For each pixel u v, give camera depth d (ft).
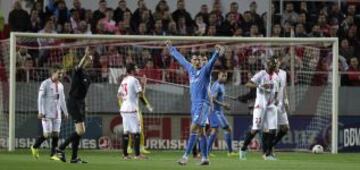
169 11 230.68
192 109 141.28
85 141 201.46
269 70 171.01
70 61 197.88
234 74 208.23
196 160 161.38
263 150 172.55
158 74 205.46
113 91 203.72
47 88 165.07
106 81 203.51
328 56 218.79
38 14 216.74
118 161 154.10
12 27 213.66
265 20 229.86
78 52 204.95
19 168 126.82
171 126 205.77
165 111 205.05
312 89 210.79
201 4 237.04
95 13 218.38
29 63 201.46
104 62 204.64
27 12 216.54
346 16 236.84
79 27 215.51
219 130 204.64
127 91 165.68
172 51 143.02
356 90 212.23
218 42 204.64
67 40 206.39
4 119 199.62
